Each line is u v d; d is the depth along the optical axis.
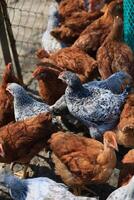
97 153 2.03
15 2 3.26
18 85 2.28
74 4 2.84
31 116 2.23
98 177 2.02
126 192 1.87
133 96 2.21
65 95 2.27
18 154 2.13
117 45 2.48
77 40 2.59
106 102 2.20
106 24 2.63
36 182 2.00
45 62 2.43
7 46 2.61
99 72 2.46
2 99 2.32
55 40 2.71
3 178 1.99
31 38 3.01
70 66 2.45
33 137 2.12
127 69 2.42
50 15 2.81
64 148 2.07
